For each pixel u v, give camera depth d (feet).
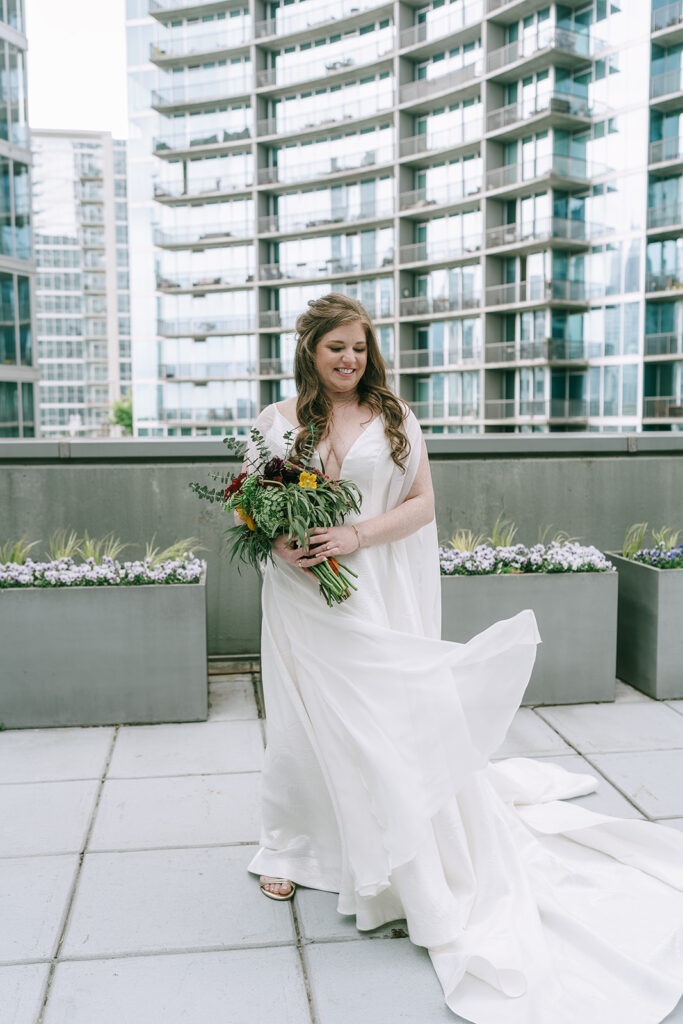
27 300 116.78
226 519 15.64
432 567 8.83
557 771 10.91
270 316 184.85
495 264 154.20
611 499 16.94
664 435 17.15
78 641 12.69
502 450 16.40
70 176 497.87
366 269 171.53
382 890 7.97
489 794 8.85
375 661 7.85
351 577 8.00
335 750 7.83
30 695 12.71
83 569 13.34
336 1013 6.85
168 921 8.05
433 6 162.71
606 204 143.95
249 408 188.55
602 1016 6.68
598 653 13.80
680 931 7.70
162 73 192.44
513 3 146.10
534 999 6.83
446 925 7.40
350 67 172.65
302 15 181.27
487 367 153.28
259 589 15.69
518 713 13.44
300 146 181.16
